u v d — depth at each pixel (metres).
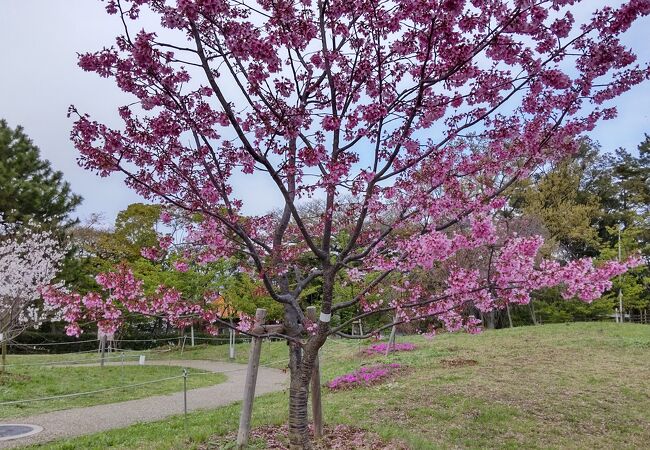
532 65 4.68
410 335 22.66
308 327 5.67
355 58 5.02
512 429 7.30
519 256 4.55
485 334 19.11
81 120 4.33
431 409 8.21
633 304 28.12
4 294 14.61
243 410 6.30
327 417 7.70
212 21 4.10
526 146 4.83
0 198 22.02
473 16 4.32
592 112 4.84
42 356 22.81
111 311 4.77
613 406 8.63
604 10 4.34
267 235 6.62
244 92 4.53
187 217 5.58
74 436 8.12
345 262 4.93
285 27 4.70
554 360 13.00
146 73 4.50
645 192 36.03
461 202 4.67
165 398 11.78
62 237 22.94
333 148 4.97
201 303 5.33
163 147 4.86
